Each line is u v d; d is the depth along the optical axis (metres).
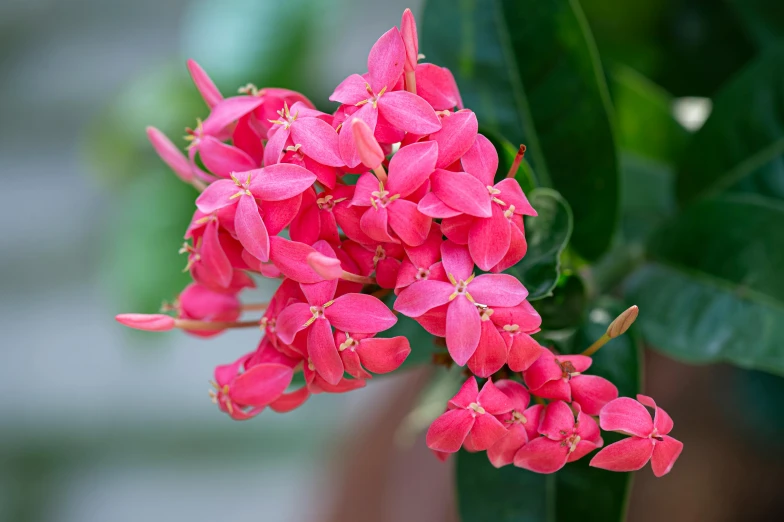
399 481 0.71
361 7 1.30
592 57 0.51
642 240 0.55
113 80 1.49
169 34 1.52
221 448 1.35
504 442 0.45
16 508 1.33
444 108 0.46
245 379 0.45
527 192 0.48
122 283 0.78
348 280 0.45
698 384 0.64
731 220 0.52
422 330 0.50
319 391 0.46
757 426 0.63
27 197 1.49
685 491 0.62
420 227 0.44
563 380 0.44
